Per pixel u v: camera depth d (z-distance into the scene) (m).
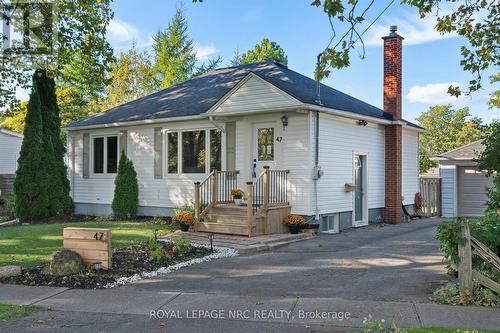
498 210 10.03
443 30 8.25
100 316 6.13
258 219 12.72
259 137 14.60
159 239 12.07
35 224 16.06
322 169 14.06
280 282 7.90
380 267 9.02
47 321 5.94
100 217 17.50
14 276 8.33
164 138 16.89
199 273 8.62
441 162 20.39
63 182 18.27
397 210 17.22
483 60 8.22
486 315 5.94
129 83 40.88
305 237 12.94
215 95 17.11
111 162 18.70
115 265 9.03
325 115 14.25
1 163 32.12
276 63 18.97
